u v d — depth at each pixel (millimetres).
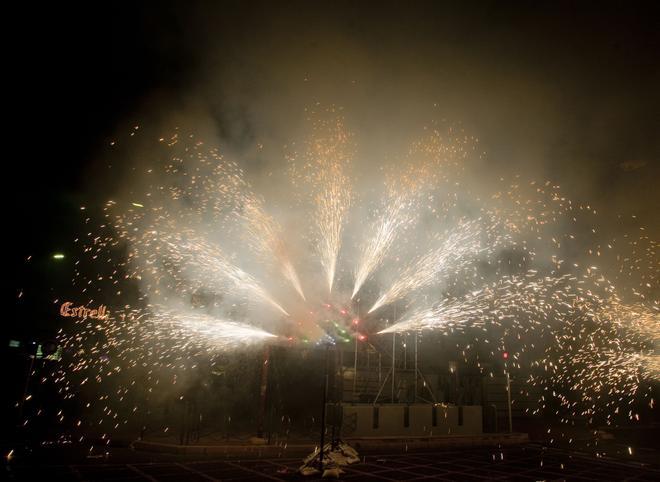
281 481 9938
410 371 19531
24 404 16547
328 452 11984
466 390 20859
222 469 10992
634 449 16922
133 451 12992
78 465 10789
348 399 18016
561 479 11125
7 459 11062
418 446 15711
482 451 15531
